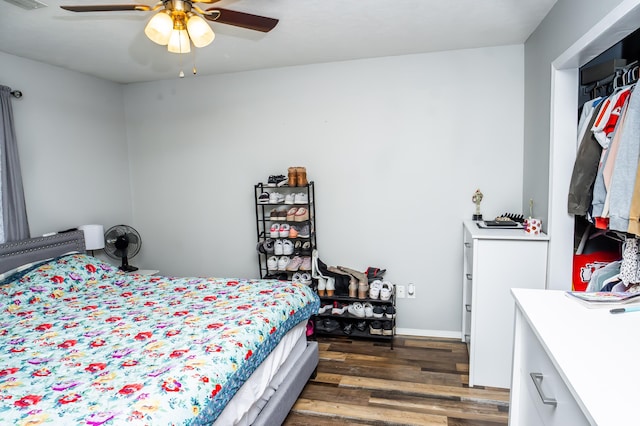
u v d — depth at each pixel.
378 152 3.27
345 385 2.53
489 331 2.43
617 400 0.78
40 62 3.05
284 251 3.34
